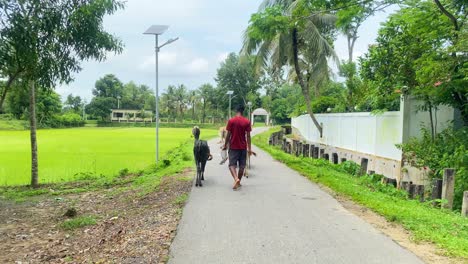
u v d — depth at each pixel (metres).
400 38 13.33
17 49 9.76
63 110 118.75
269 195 9.13
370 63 14.08
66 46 11.25
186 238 5.87
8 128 70.56
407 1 12.64
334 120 20.92
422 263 4.83
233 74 79.38
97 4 10.99
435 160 11.61
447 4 12.14
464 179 10.37
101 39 11.68
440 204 8.74
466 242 5.51
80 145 33.28
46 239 7.50
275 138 27.36
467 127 12.08
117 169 18.45
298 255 5.14
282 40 22.34
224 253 5.23
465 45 10.91
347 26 14.60
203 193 9.39
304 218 7.03
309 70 26.56
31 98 14.38
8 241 7.45
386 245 5.53
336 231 6.22
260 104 84.50
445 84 11.59
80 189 13.62
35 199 12.19
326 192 9.52
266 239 5.81
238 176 9.90
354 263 4.86
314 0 13.69
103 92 115.69
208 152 10.59
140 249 5.50
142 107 117.62
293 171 13.29
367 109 21.47
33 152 14.59
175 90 104.88
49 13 10.26
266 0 21.77
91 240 6.91
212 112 95.81
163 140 40.09
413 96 13.26
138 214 8.27
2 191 13.59
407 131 13.28
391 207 7.56
